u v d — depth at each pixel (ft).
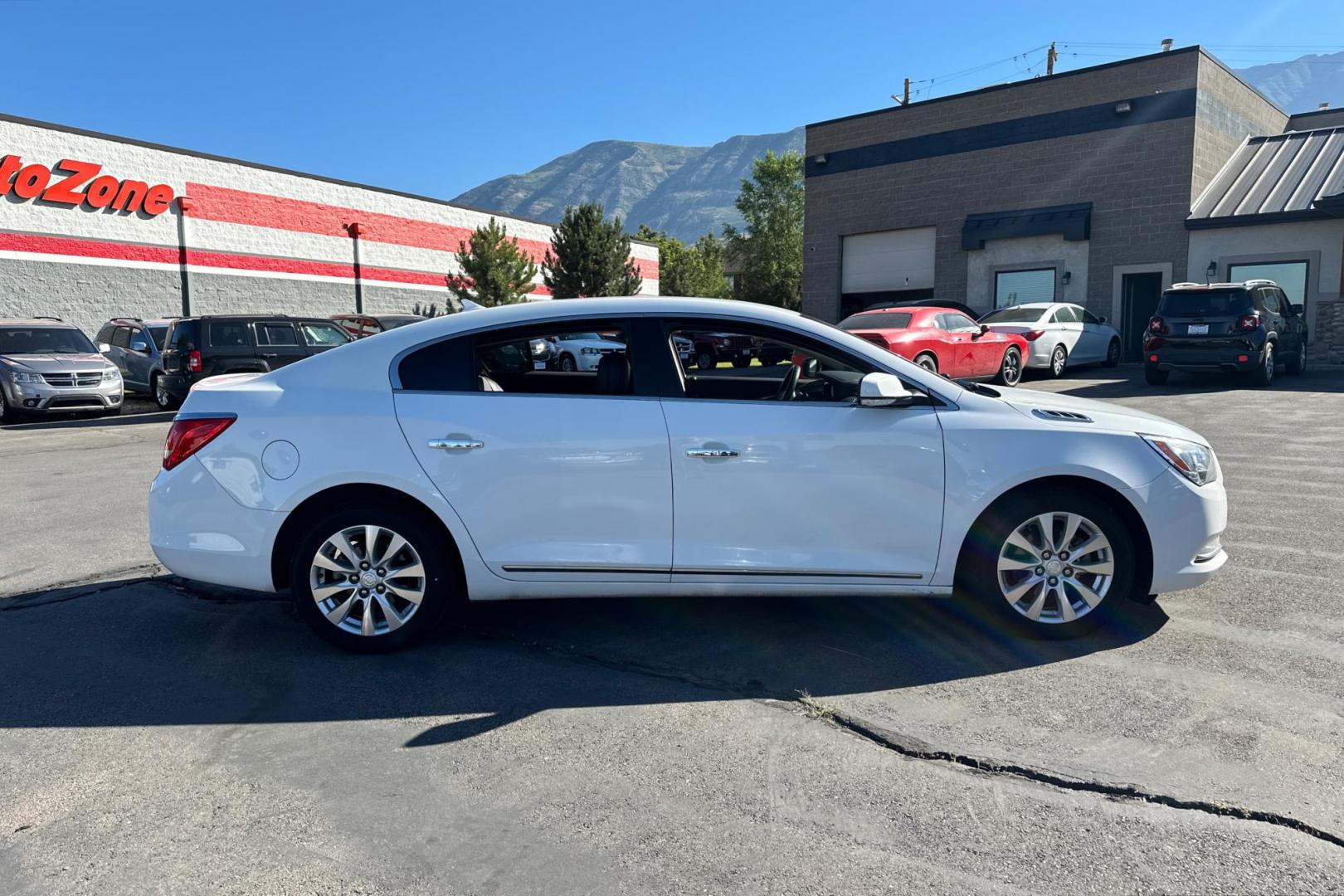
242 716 11.36
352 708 11.55
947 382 13.57
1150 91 70.28
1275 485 24.16
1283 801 8.97
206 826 8.90
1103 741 10.28
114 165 71.97
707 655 13.11
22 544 20.42
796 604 15.29
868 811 8.96
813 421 12.79
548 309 13.39
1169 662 12.50
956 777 9.60
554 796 9.37
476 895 7.78
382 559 13.20
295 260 86.94
